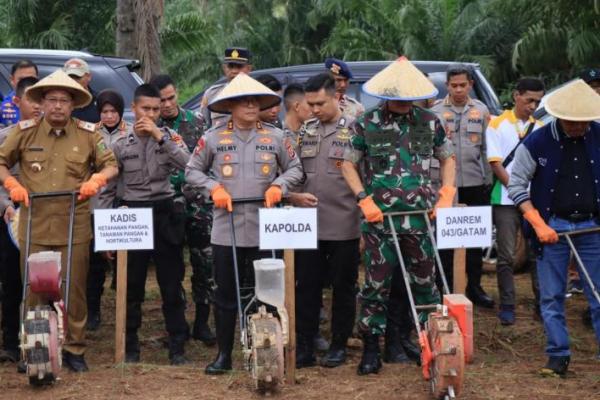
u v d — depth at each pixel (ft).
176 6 91.04
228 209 21.93
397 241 21.76
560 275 22.89
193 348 26.84
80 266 23.00
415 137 22.39
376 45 73.00
